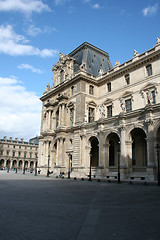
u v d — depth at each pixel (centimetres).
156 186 2655
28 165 15312
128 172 3728
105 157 4262
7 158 14500
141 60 4600
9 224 903
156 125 3356
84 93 5525
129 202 1466
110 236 767
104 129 4394
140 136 4353
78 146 5047
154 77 4322
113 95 5303
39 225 893
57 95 6656
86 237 752
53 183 3044
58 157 5659
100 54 7169
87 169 4741
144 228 866
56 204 1363
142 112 3600
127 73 5009
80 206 1312
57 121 6638
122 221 969
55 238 741
